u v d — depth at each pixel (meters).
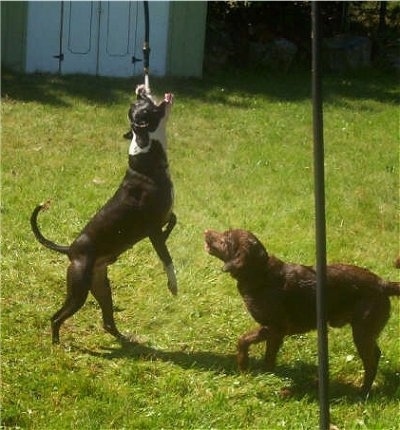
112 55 12.20
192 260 5.93
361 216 6.93
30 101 10.16
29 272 5.62
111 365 4.63
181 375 4.53
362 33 15.11
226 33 13.95
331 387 4.49
